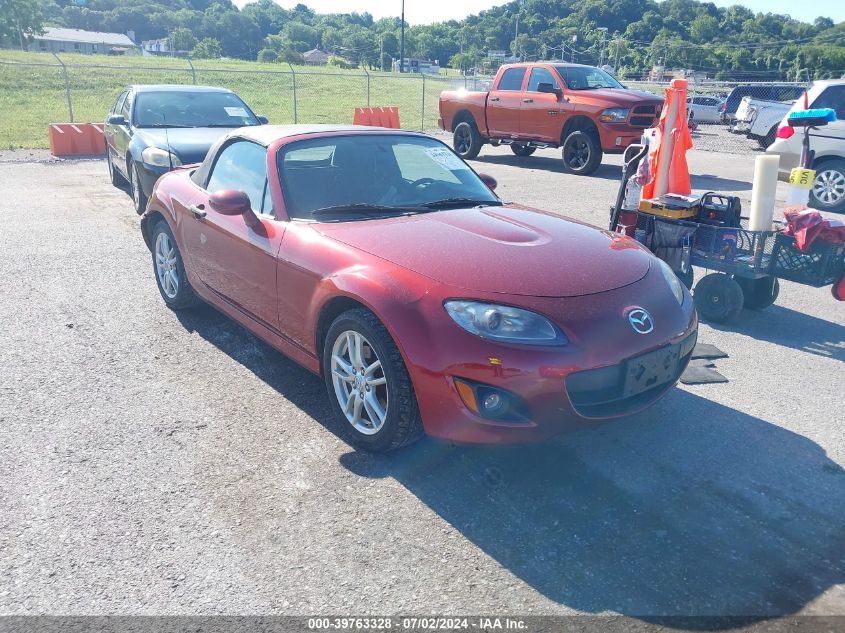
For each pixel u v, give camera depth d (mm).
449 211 3982
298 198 3934
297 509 2932
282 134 4332
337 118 25031
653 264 3631
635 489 3105
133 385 4070
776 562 2639
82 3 183000
